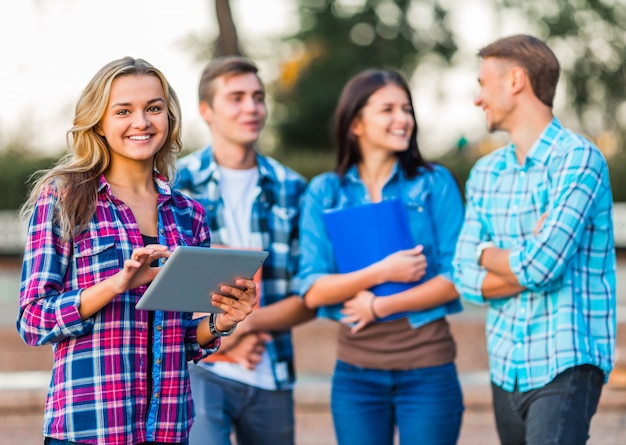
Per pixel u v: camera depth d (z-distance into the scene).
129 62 3.02
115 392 2.88
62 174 2.95
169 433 2.96
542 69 3.68
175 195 3.19
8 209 19.22
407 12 30.38
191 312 3.05
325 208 4.26
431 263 4.18
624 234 17.69
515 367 3.61
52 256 2.87
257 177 4.45
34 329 2.85
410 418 4.07
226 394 4.24
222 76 4.36
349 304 4.10
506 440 3.74
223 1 12.80
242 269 2.88
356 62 31.16
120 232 2.96
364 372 4.12
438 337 4.11
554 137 3.65
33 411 6.39
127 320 2.92
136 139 2.99
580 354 3.47
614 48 25.58
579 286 3.56
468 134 27.41
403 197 4.21
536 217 3.63
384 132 4.16
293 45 31.52
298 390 6.41
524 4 24.72
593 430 5.96
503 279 3.62
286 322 4.30
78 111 3.00
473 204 3.87
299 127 33.16
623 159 20.30
